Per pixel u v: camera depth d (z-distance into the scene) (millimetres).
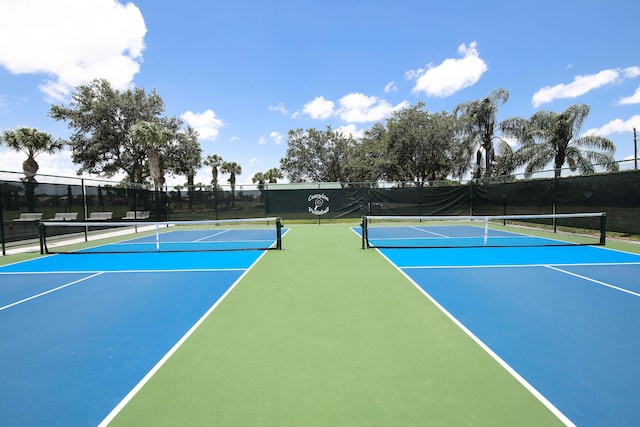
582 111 18734
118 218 15633
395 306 4801
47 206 11914
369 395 2672
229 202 19859
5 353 3514
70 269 7645
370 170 25844
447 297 5203
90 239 13922
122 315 4594
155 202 18719
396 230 15875
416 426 2303
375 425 2318
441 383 2834
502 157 22797
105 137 29156
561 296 5211
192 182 36406
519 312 4516
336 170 38688
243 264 7988
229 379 2939
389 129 24703
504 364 3145
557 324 4098
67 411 2551
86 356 3420
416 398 2625
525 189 15250
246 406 2557
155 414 2486
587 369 3051
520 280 6195
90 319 4453
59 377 3035
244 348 3531
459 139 24125
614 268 7148
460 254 9023
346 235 13930
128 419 2438
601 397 2633
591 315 4391
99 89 28969
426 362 3189
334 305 4875
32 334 3986
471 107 23641
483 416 2406
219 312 4652
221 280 6461
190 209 19781
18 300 5312
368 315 4449
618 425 2322
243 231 16812
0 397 2754
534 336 3756
